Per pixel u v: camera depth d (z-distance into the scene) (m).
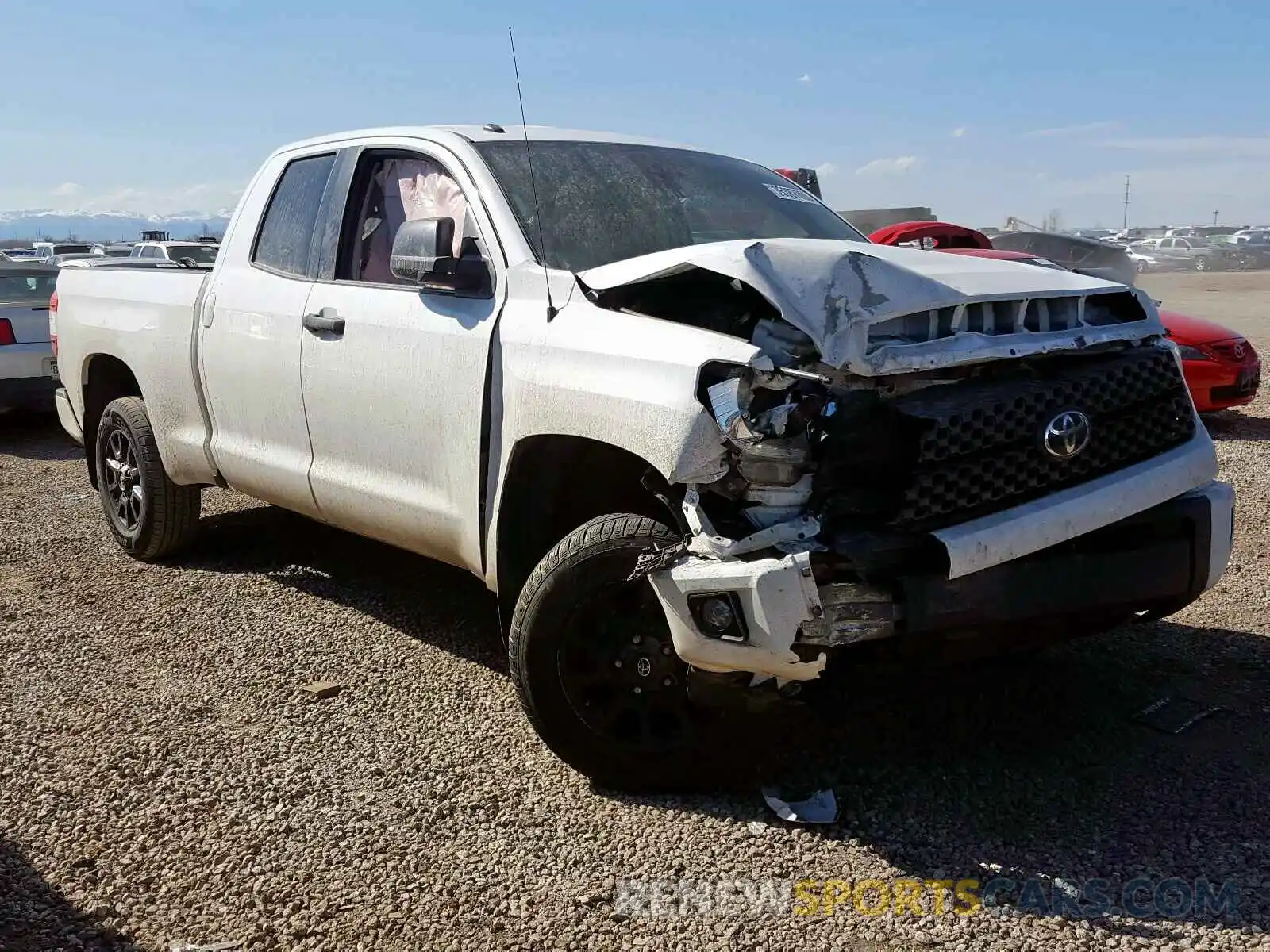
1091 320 3.67
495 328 3.94
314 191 5.05
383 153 4.78
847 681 4.24
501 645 4.89
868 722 4.00
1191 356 9.38
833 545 3.10
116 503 6.36
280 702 4.33
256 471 5.19
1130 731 3.88
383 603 5.44
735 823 3.41
